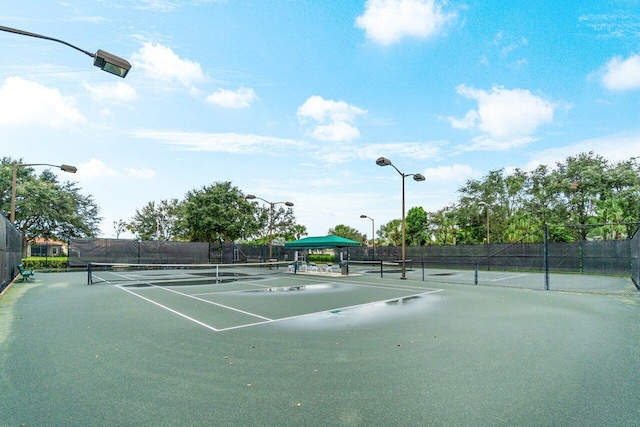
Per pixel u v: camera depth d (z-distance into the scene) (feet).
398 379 15.49
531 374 16.11
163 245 99.50
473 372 16.37
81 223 115.75
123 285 55.88
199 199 128.36
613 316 30.25
